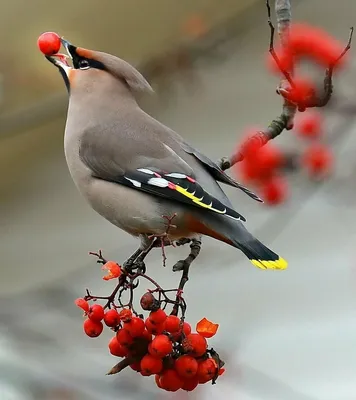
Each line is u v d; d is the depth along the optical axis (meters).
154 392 11.75
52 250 14.88
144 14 15.94
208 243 13.59
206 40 12.66
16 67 13.96
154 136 9.59
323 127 10.39
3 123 13.13
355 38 15.14
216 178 9.54
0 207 15.59
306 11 15.83
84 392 11.81
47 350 12.40
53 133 16.36
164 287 13.68
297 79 8.82
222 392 11.84
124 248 13.93
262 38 15.38
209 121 15.13
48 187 15.81
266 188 10.15
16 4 15.40
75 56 10.02
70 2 15.80
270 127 9.55
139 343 7.86
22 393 11.80
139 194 9.26
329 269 13.48
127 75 9.97
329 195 12.99
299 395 12.09
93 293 13.87
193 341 7.80
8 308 12.60
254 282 13.56
